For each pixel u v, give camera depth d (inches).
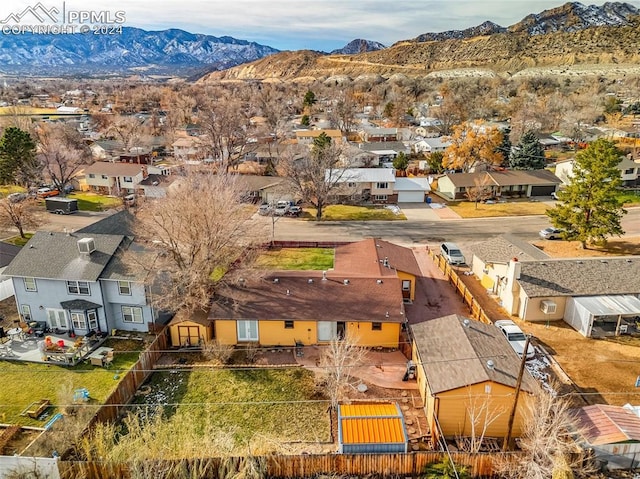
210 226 1298.0
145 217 1510.8
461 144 3043.8
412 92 7057.1
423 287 1552.7
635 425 846.5
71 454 845.2
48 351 1150.3
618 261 1409.9
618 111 4852.4
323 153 2439.7
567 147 3927.2
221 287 1307.8
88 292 1256.8
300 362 1151.6
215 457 805.9
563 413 819.4
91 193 2847.0
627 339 1222.9
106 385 1058.7
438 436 883.4
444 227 2178.9
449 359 967.6
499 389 874.8
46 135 3486.7
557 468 734.5
